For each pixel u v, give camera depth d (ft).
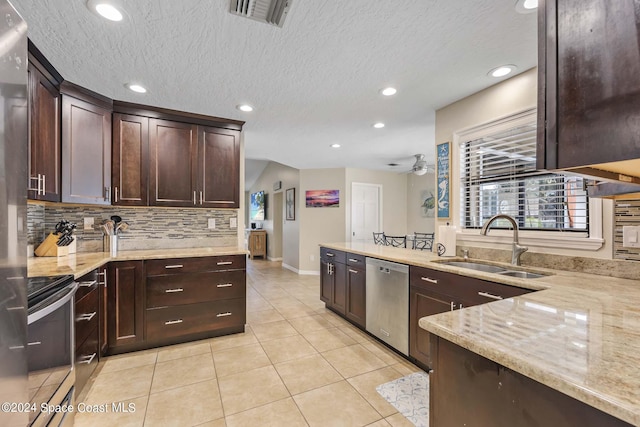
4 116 2.67
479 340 2.51
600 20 1.72
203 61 6.52
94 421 5.41
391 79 7.36
